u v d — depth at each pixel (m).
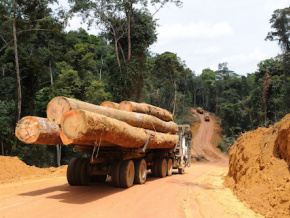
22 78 24.61
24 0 21.50
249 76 119.38
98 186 9.66
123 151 9.55
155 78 58.97
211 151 56.59
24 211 5.74
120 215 5.62
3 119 22.62
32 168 13.56
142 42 32.69
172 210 6.25
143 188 9.45
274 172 7.80
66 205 6.38
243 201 7.36
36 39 32.22
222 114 76.06
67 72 28.03
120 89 31.05
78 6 29.75
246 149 11.30
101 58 60.75
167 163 14.30
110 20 32.22
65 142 7.05
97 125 6.72
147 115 11.55
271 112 53.00
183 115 76.38
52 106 7.22
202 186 10.70
